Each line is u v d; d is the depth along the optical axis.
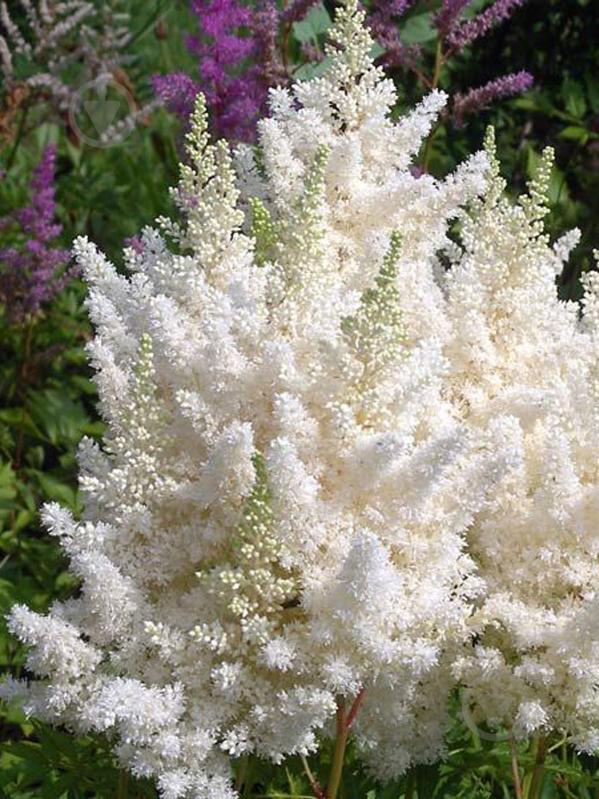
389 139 0.53
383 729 0.48
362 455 0.44
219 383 0.45
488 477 0.46
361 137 0.53
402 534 0.45
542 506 0.48
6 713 0.70
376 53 0.78
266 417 0.46
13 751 0.53
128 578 0.45
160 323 0.46
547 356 0.52
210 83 0.80
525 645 0.47
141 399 0.46
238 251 0.50
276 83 0.80
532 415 0.49
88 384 0.94
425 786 0.52
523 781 0.56
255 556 0.43
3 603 0.68
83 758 0.53
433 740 0.50
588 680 0.46
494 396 0.52
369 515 0.44
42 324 1.00
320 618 0.43
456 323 0.51
